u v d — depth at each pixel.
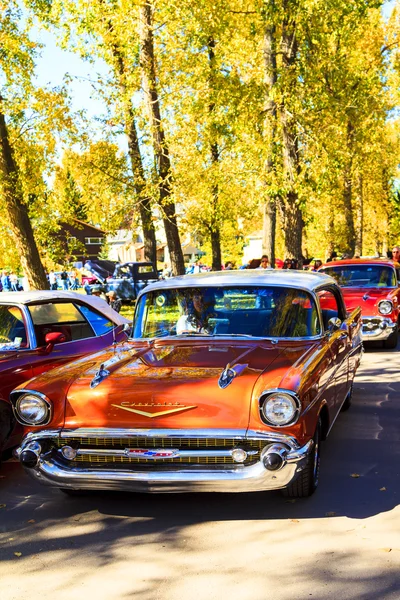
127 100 16.58
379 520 4.48
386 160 37.91
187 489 4.41
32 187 15.24
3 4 14.60
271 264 22.62
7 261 17.31
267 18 16.39
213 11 15.29
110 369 4.92
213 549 4.14
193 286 5.91
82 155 19.45
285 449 4.27
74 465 4.61
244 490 4.36
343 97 18.16
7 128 14.92
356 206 40.03
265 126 17.03
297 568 3.83
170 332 5.79
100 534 4.46
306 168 16.77
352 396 8.48
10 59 14.48
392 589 3.54
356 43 24.34
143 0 14.97
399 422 7.13
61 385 4.77
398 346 12.98
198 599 3.52
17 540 4.42
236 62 18.59
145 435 4.42
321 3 15.60
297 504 4.84
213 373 4.64
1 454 6.07
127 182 19.81
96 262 35.25
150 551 4.15
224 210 23.55
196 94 16.41
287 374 4.49
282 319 5.59
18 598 3.63
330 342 5.59
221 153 20.67
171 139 17.12
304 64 16.97
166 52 16.16
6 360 6.19
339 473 5.50
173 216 17.73
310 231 41.47
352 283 12.88
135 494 5.21
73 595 3.63
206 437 4.36
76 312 7.32
